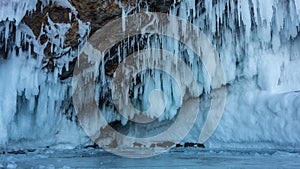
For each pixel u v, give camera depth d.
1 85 9.52
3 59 9.59
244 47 10.70
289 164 6.42
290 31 9.96
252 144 10.55
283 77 10.60
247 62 10.79
